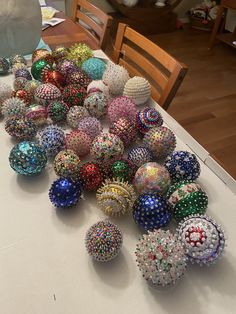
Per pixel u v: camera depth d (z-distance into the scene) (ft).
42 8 4.89
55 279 1.58
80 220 1.89
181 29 10.73
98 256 1.60
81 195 1.98
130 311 1.48
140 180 1.95
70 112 2.53
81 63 3.27
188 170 2.04
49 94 2.61
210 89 7.57
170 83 3.18
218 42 9.76
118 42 4.00
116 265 1.66
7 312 1.45
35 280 1.58
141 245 1.58
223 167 2.35
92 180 1.96
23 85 2.86
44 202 1.99
